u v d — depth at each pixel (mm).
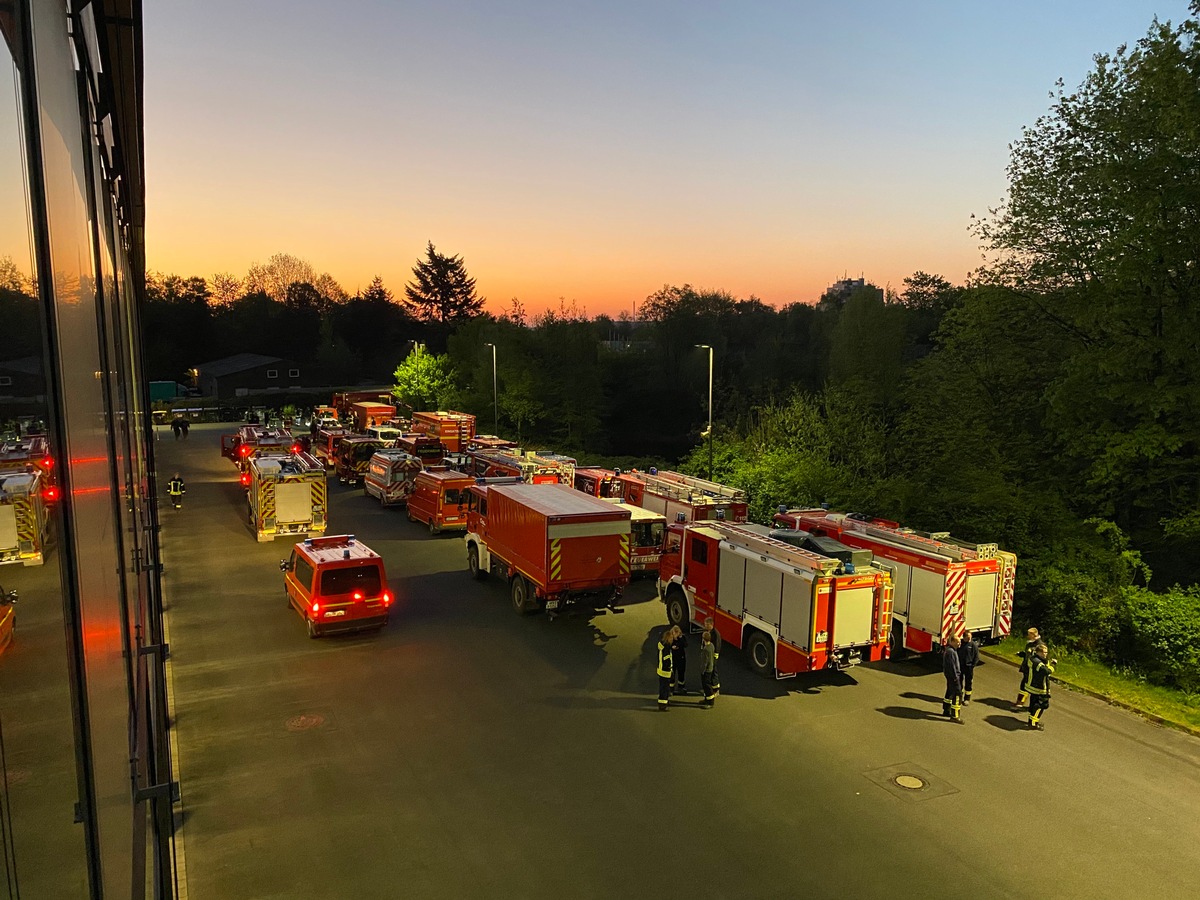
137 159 10492
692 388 86562
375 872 9828
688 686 16109
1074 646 18938
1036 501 22125
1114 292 22547
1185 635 16922
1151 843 10945
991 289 26828
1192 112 19281
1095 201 23797
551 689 15734
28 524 1933
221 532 29781
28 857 1886
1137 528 24828
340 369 107375
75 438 2734
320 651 17469
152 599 11422
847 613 15523
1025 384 27797
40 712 2021
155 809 5906
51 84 2664
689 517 24047
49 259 2307
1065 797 12109
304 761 12562
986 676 17250
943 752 13500
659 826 11000
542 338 75312
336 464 44906
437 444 42969
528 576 19688
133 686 5141
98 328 4426
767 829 11000
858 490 26125
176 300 108438
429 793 11711
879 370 55969
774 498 29719
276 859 10031
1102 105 23984
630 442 87375
